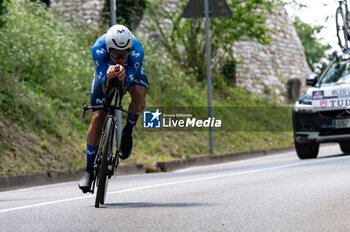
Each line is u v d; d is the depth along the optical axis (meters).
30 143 25.08
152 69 39.34
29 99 28.20
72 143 27.17
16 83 28.66
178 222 10.31
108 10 44.38
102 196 12.29
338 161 21.30
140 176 22.81
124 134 12.85
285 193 13.51
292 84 54.31
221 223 10.10
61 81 31.61
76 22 41.53
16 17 33.81
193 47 46.00
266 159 30.70
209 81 33.34
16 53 30.62
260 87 52.25
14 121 25.97
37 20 36.09
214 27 45.91
